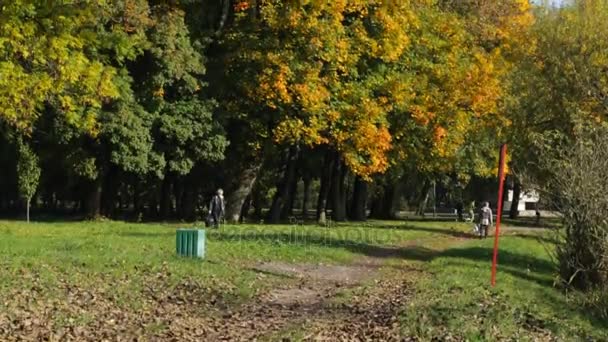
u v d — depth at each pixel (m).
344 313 14.36
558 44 30.55
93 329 11.75
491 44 46.81
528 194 22.70
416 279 20.47
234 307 14.73
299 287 18.09
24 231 29.62
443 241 36.03
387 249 29.69
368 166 39.94
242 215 47.44
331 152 48.75
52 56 17.16
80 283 15.51
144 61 35.31
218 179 44.06
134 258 19.64
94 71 18.42
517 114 32.47
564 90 30.23
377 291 17.84
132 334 11.62
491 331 12.04
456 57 42.97
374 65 40.69
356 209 56.09
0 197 59.06
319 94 37.12
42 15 16.81
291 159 46.56
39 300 13.40
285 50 37.09
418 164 46.84
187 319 13.16
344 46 37.53
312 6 36.50
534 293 18.22
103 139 36.66
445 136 42.81
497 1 47.19
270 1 36.69
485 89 42.09
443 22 42.75
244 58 36.94
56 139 34.88
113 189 44.75
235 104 38.19
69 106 18.83
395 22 38.97
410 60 42.06
